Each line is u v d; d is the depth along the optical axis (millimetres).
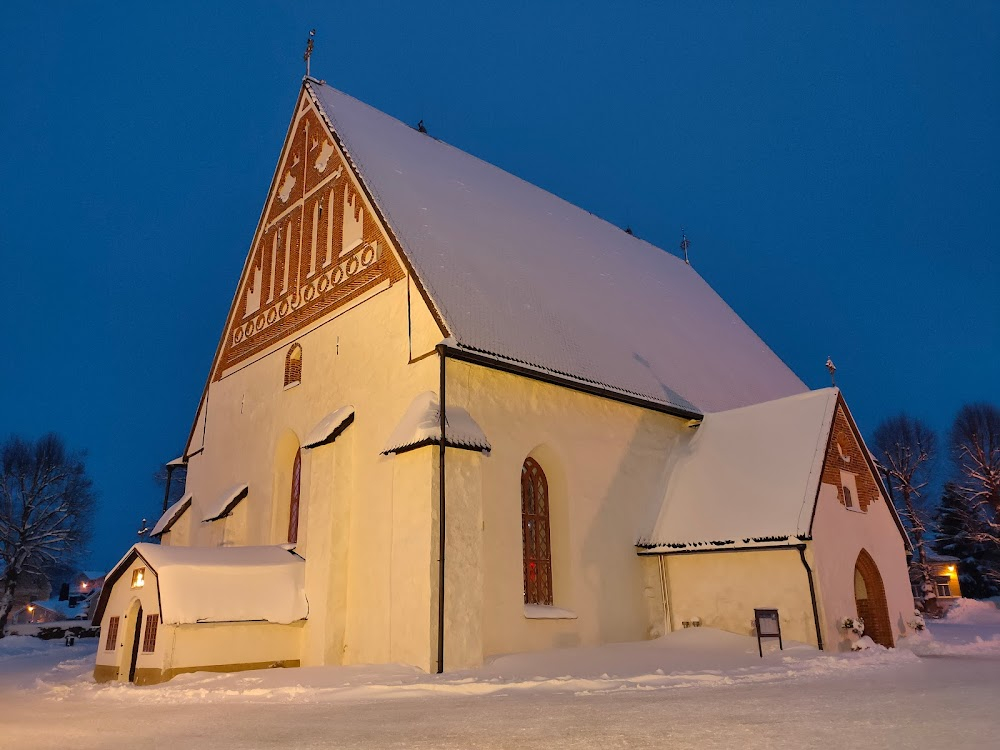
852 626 20031
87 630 48875
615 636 20688
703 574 21594
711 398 27234
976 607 45219
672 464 24391
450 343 17984
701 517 21938
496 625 17906
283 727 9461
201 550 20422
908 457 54625
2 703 14359
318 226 25438
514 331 20688
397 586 16891
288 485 24828
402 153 26547
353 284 22672
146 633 18562
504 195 30047
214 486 28312
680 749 7125
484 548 18125
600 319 25984
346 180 24375
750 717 8969
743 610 20625
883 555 23844
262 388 26594
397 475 17688
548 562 20516
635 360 25125
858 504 23219
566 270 27641
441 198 25172
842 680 13086
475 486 17500
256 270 29141
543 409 20656
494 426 19156
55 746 8430
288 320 25859
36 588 62250
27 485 52875
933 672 14039
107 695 14852
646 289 32906
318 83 27938
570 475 20875
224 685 14727
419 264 20203
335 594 19219
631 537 22281
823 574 19844
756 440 23531
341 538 19734
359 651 18609
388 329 20625
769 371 34875
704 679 13656
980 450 51812
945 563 53250
